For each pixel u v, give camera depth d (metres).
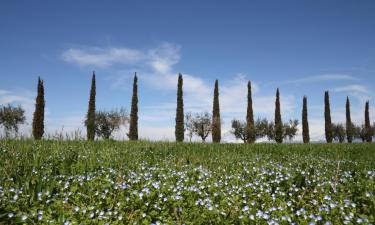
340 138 56.53
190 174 7.89
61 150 9.79
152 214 5.05
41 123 29.30
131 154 10.16
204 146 13.92
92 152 9.59
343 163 10.23
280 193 6.19
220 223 4.78
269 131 43.78
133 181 6.61
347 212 5.11
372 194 5.64
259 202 6.04
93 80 34.06
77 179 6.60
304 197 6.12
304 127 42.12
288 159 11.21
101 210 5.13
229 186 6.96
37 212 4.93
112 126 35.75
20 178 6.23
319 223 4.78
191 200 5.77
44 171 7.09
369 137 53.31
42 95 29.64
